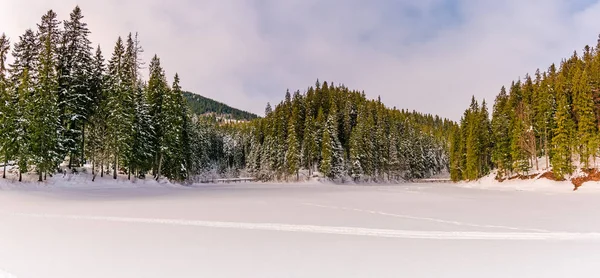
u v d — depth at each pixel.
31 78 36.69
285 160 75.38
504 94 78.12
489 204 24.20
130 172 44.78
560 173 46.69
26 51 38.16
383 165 82.50
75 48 38.88
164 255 9.23
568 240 11.49
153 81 49.12
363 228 13.47
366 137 78.94
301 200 26.84
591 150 45.22
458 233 12.56
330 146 71.44
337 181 71.44
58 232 12.18
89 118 40.81
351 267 8.26
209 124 99.56
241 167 103.38
